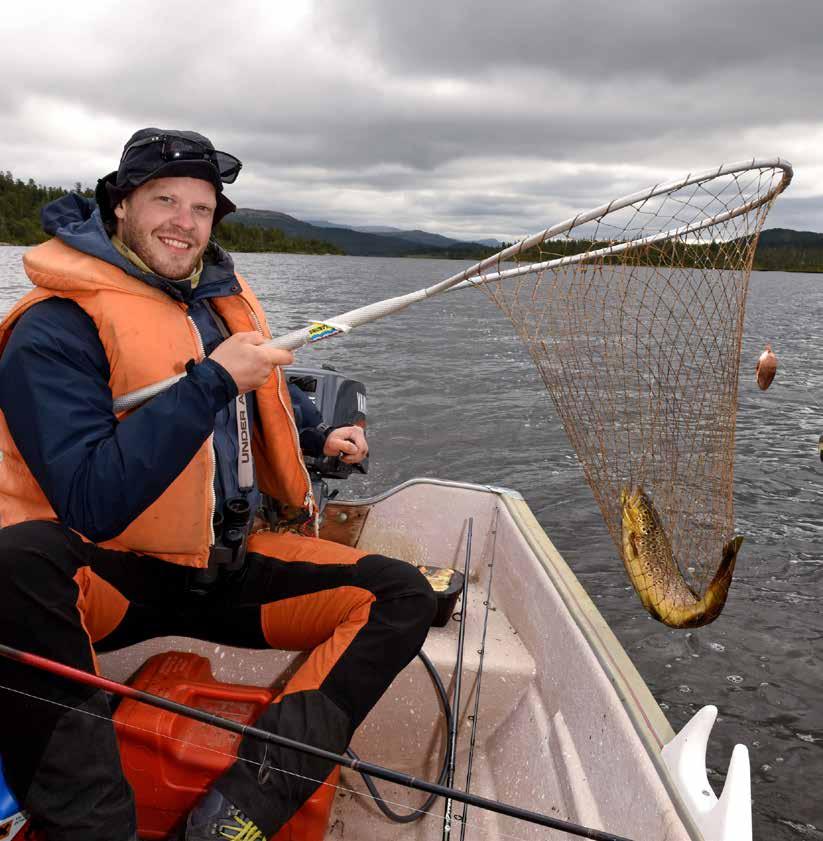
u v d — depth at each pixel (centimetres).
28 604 120
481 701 192
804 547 509
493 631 213
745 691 355
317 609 153
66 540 130
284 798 129
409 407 895
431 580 213
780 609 426
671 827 110
